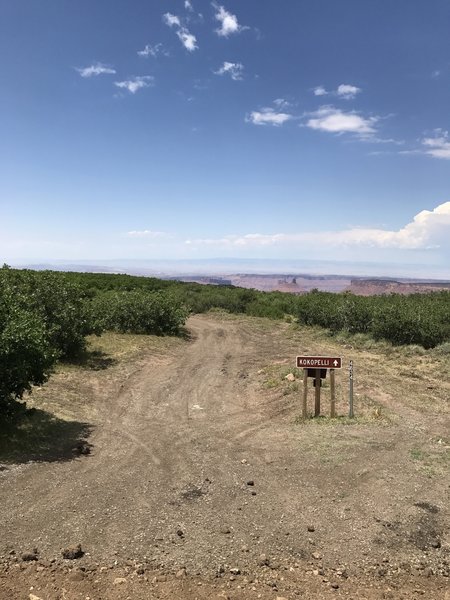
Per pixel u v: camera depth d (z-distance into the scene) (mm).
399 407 10609
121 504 5664
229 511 5516
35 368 8398
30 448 7656
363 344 20844
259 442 8297
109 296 25984
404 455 7344
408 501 5770
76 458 7352
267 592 3992
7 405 8375
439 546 4801
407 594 4031
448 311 20125
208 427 9484
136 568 4301
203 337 25250
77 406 10797
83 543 4742
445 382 13188
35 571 4219
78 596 3857
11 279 15328
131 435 8812
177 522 5223
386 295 31281
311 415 10164
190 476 6625
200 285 53125
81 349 16891
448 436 8391
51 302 15367
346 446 7801
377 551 4703
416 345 18828
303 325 28719
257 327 29609
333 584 4121
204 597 3889
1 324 8234
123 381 13922
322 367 9859
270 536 4957
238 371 16156
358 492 6035
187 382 14344
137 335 23078
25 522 5160
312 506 5660
